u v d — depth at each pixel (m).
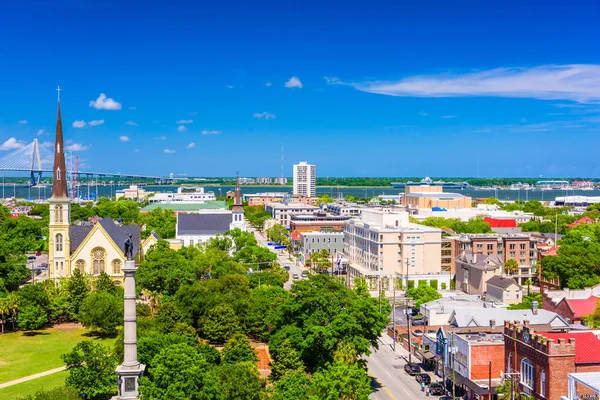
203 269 185.12
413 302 190.12
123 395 88.81
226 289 151.25
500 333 113.94
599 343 88.50
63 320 158.62
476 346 106.00
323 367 107.19
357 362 104.88
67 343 137.38
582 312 134.38
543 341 86.25
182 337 106.38
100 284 161.12
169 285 164.62
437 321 150.38
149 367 97.31
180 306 138.12
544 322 120.62
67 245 179.25
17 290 170.00
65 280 164.00
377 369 124.00
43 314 148.50
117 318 141.50
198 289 142.50
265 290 157.00
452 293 186.25
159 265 166.75
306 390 90.19
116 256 179.88
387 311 162.00
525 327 91.69
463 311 124.00
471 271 199.00
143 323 119.19
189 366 87.38
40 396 88.31
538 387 87.31
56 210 178.50
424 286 181.50
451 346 104.69
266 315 137.12
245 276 176.62
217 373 92.56
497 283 180.62
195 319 141.25
